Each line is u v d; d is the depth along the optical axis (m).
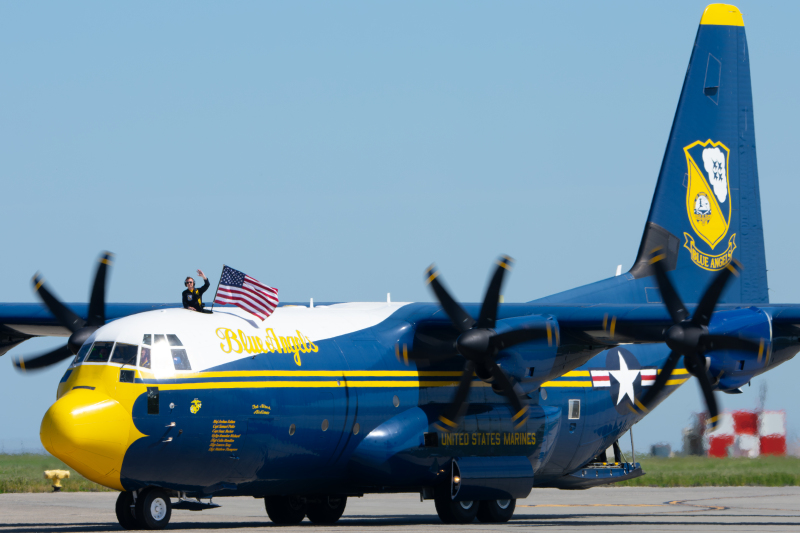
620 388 94.44
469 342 76.81
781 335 86.62
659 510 105.69
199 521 90.44
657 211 98.81
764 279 102.50
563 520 89.38
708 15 103.06
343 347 80.38
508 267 77.19
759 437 178.25
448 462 82.75
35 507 105.31
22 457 181.50
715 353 83.44
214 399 72.00
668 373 80.19
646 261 98.00
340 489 82.25
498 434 85.12
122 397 69.25
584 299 92.12
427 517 95.81
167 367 70.81
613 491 145.50
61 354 84.69
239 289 78.19
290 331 78.69
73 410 67.56
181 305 90.62
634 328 80.75
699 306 77.50
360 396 79.62
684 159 100.00
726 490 145.88
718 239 100.94
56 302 83.56
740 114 103.38
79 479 150.00
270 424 74.56
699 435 181.00
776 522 85.94
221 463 73.31
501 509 87.12
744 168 103.12
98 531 73.81
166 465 71.19
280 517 86.94
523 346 81.56
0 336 94.81
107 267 81.69
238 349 74.44
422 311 84.56
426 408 83.12
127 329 71.94
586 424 92.19
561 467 92.38
